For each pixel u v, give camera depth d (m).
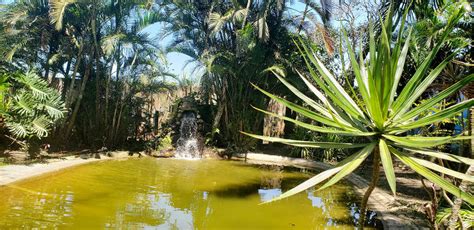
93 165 8.91
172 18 12.95
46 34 10.43
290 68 13.05
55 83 11.91
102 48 10.66
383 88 2.09
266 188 7.41
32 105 7.51
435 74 2.22
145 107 14.24
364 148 2.10
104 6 10.70
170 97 14.70
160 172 8.64
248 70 13.01
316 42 13.01
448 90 2.06
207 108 14.59
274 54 12.82
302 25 13.27
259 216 5.25
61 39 10.91
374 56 2.33
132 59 11.81
